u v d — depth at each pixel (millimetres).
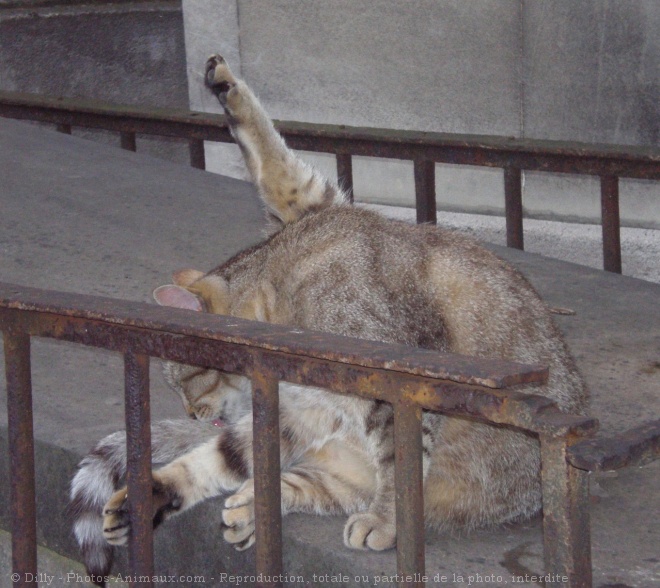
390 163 8797
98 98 10102
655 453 1953
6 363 2795
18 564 2900
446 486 3426
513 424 1969
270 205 4766
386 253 3609
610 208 6000
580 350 4867
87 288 5461
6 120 8555
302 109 9062
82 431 3736
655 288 5820
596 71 7770
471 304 3561
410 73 8555
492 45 8148
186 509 3312
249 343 2283
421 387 2078
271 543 2447
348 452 3424
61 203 6746
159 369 4574
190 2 9242
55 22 10062
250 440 3383
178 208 6785
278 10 8898
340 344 2205
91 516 3281
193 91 9484
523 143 6059
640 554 3055
